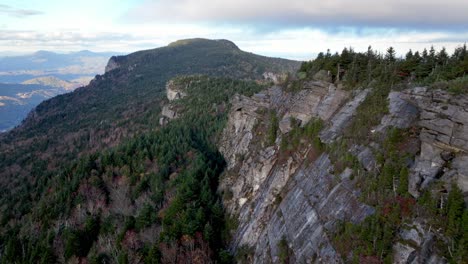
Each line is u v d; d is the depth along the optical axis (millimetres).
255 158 73438
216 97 161625
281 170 62188
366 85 61250
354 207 38938
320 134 59156
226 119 126062
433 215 31375
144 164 102250
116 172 101125
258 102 93438
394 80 59281
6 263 70812
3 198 124125
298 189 53969
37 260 68500
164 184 89562
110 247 66375
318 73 76875
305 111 69750
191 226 62750
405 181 34938
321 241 40375
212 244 62375
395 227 33312
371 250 33031
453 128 36812
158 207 79688
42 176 134000
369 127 47062
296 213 49500
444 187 32844
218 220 69000
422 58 66688
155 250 58281
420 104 43031
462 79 43250
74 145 194875
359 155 44469
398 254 31516
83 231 73750
